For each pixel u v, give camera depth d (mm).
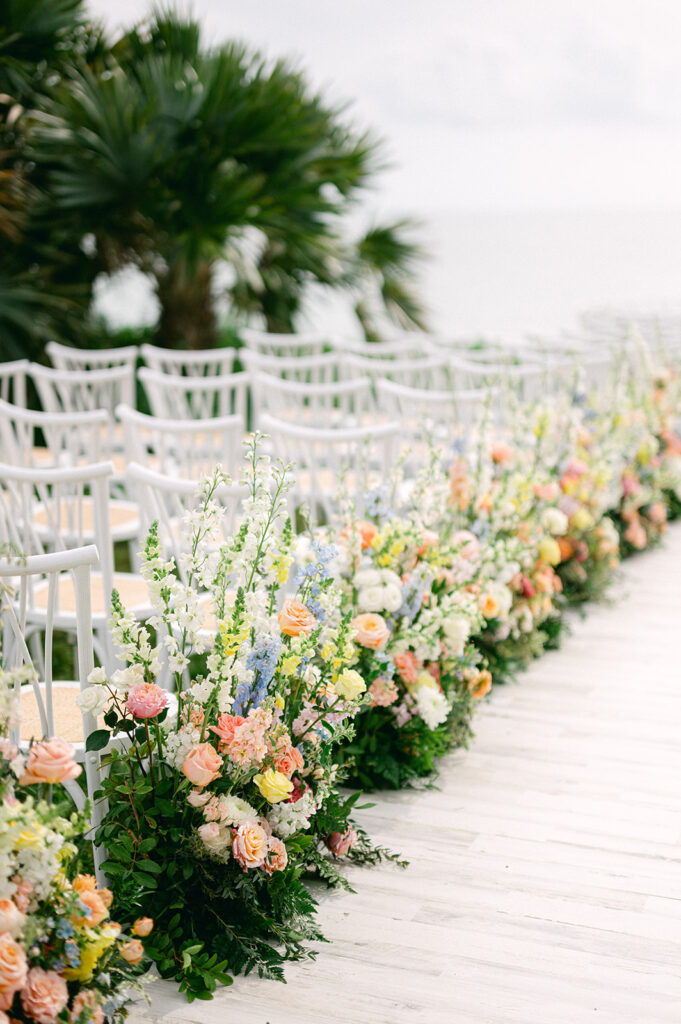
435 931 2135
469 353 5484
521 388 4875
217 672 1942
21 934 1473
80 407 4574
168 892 2027
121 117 6652
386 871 2355
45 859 1522
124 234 7281
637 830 2521
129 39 7578
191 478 3420
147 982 1865
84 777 2740
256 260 7762
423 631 2688
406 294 8445
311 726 2205
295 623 2086
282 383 3916
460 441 3457
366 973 2008
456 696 2850
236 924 2051
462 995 1943
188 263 6902
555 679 3477
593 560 4234
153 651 1938
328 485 4082
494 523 3455
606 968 2018
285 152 7258
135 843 1979
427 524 2943
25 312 6609
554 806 2637
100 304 8047
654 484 5117
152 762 1990
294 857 2150
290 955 2035
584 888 2283
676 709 3223
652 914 2189
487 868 2361
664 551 5109
